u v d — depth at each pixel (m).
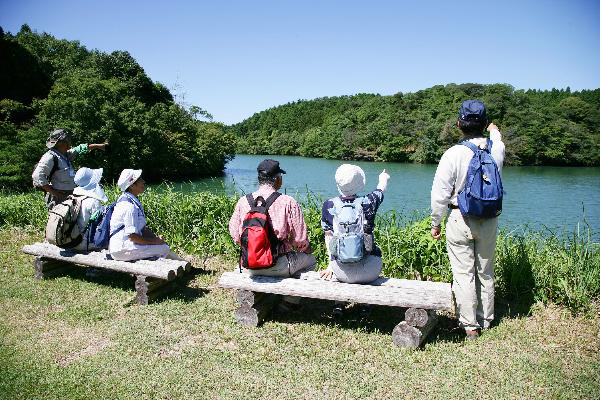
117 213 4.96
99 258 5.08
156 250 5.17
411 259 5.43
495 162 3.60
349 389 3.11
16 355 3.64
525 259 4.64
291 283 4.04
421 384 3.16
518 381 3.16
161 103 48.66
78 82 36.94
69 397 3.04
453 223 3.76
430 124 69.06
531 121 58.47
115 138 35.34
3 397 3.02
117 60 51.12
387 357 3.53
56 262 5.77
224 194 7.80
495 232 3.72
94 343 3.88
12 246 7.07
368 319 4.30
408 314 3.64
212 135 47.97
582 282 4.42
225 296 4.93
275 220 4.04
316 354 3.62
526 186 34.25
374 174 43.59
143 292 4.71
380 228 5.96
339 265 3.95
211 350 3.71
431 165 60.00
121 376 3.32
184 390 3.13
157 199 7.83
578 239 5.14
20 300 4.87
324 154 84.94
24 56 44.47
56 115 35.03
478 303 3.95
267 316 4.43
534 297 4.46
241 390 3.13
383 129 72.81
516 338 3.78
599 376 3.18
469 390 3.06
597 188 33.00
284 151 104.19
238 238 4.18
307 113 123.88
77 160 33.12
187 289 5.18
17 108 36.38
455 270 3.86
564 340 3.73
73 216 5.20
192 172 45.94
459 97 75.88
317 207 6.77
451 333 3.96
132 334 4.02
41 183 5.76
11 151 26.45
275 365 3.46
